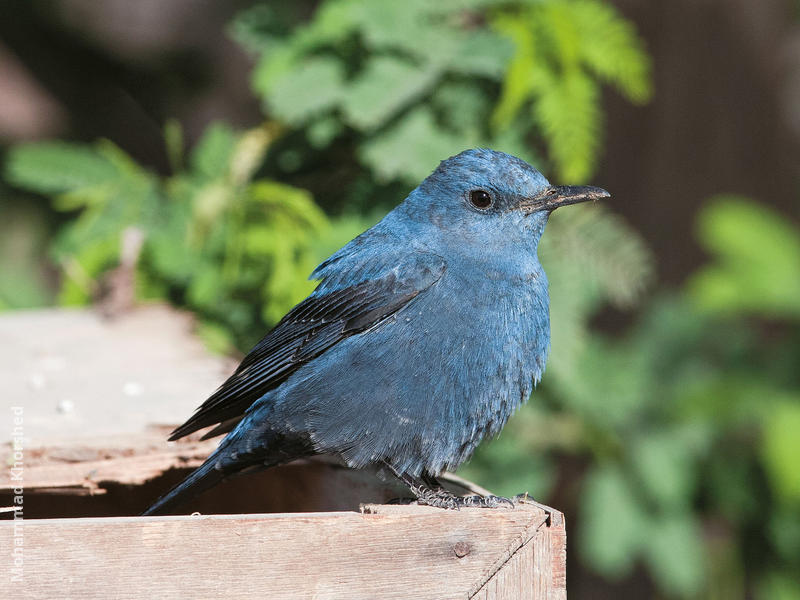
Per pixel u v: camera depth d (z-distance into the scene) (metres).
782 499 13.05
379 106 11.20
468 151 8.82
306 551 6.73
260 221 11.99
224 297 12.23
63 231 13.71
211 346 11.41
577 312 11.80
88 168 12.77
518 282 8.45
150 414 9.23
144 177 12.95
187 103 18.31
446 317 8.20
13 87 17.61
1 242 16.12
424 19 11.73
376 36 11.40
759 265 14.10
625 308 16.11
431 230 8.61
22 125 17.41
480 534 6.93
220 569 6.62
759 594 13.73
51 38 17.81
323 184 12.80
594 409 12.71
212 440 8.87
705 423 13.38
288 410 8.16
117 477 8.50
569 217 12.04
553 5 11.91
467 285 8.32
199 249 12.34
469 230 8.55
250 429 8.24
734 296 14.01
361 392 8.12
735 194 17.48
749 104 17.44
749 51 17.33
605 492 12.83
